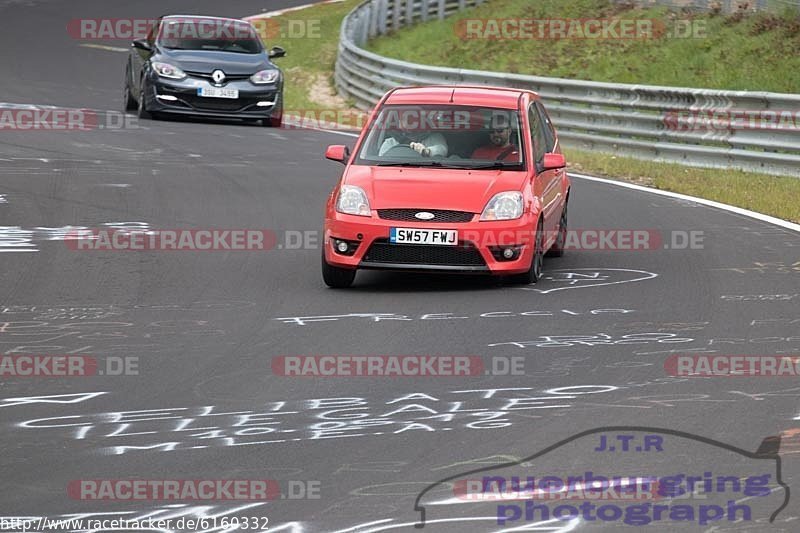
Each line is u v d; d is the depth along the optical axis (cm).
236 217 4828
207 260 4056
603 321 3244
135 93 8262
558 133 7838
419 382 2648
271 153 6762
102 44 12925
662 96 7100
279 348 2944
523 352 2908
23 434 2286
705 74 9519
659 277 3872
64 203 4997
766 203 5428
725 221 4978
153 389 2592
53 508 1911
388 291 3678
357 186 3762
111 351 2912
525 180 3825
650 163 6894
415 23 12912
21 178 5541
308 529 1822
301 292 3631
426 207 3681
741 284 3747
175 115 8419
